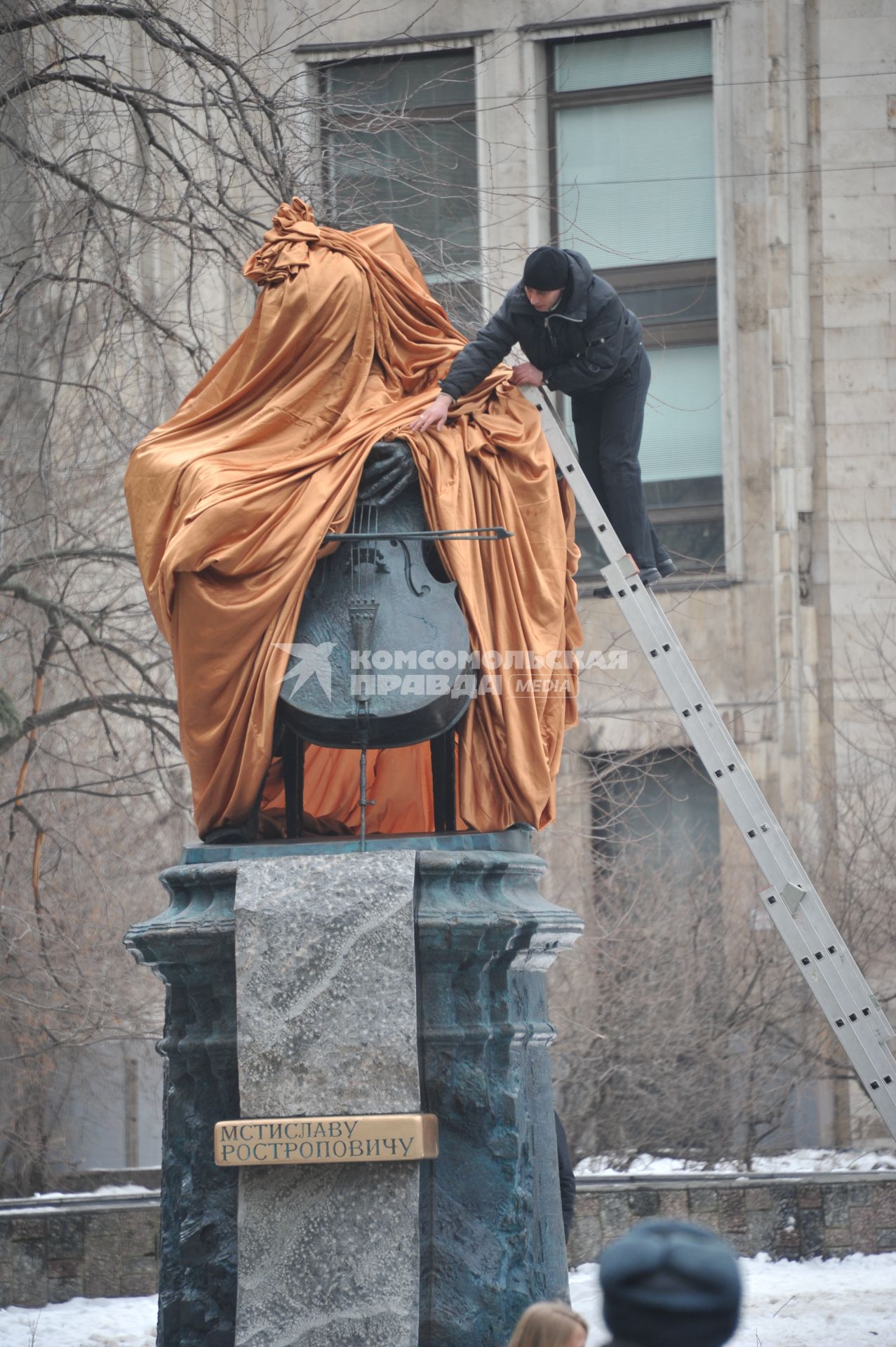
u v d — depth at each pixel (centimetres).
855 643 6594
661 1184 3400
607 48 6794
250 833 1812
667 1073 4884
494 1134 1658
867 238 6731
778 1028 5006
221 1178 1673
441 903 1680
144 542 1834
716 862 5675
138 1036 4856
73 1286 3166
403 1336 1583
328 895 1655
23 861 5044
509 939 1670
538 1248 1716
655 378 6806
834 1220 3381
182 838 5353
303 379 1872
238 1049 1634
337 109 4606
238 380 1908
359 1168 1617
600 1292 1049
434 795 1898
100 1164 5578
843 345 6719
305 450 1852
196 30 5000
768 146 6700
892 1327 2780
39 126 4625
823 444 6712
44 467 4809
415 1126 1603
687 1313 984
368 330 1892
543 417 1972
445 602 1803
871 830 5609
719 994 5025
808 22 6738
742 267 6719
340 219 4400
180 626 1780
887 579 6612
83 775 5306
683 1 6681
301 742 1878
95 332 4703
